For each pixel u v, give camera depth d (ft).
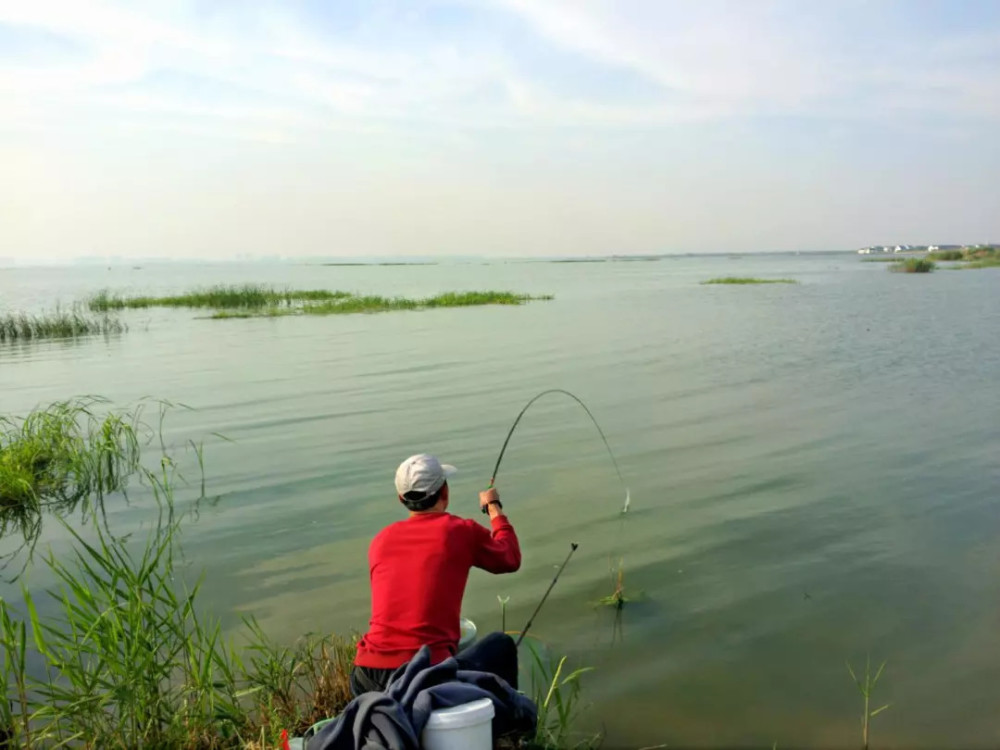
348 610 17.04
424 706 9.33
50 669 14.75
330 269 554.46
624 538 20.65
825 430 31.50
